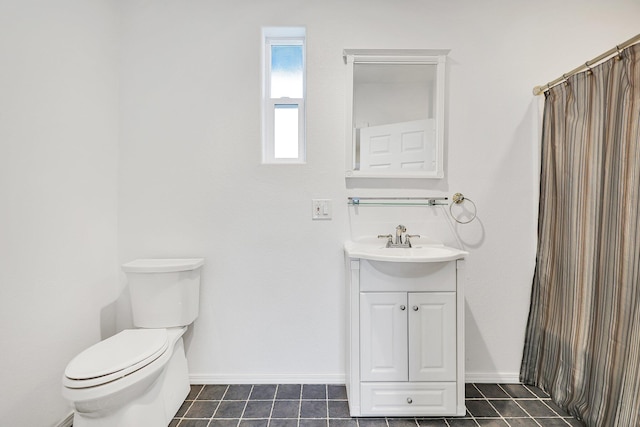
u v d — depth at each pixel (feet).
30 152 4.32
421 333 5.05
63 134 4.85
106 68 5.77
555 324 5.59
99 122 5.61
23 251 4.22
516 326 6.16
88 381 3.70
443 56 5.95
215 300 6.15
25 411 4.24
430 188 6.15
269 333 6.16
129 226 6.10
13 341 4.09
